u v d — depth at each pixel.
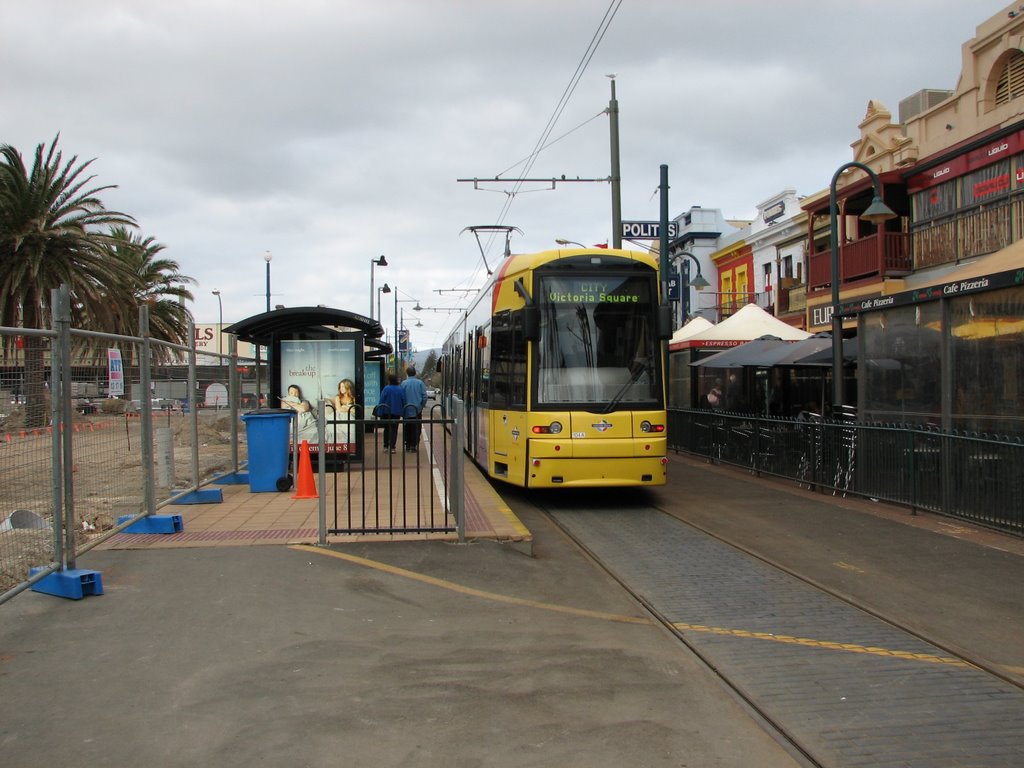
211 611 6.31
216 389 14.08
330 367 14.26
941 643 5.84
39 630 5.85
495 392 12.99
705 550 8.89
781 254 33.03
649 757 4.08
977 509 9.73
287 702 4.69
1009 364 9.90
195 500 10.77
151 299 34.97
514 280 12.23
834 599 7.00
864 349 12.75
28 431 6.53
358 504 10.74
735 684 5.06
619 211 20.11
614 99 20.14
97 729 4.32
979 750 4.18
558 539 9.54
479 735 4.30
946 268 20.30
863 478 11.99
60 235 23.59
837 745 4.23
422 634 5.95
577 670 5.28
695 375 23.64
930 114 21.16
